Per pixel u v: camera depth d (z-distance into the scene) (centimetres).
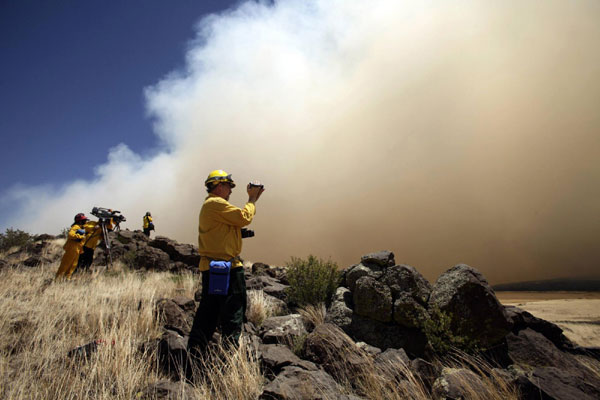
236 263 293
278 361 283
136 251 1121
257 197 320
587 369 336
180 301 440
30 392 226
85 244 859
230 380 241
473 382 265
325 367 294
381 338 372
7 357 290
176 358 288
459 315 354
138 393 233
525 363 328
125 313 409
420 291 386
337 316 418
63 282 647
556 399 245
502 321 340
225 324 281
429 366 299
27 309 416
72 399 221
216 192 310
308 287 509
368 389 264
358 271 451
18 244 1566
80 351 287
